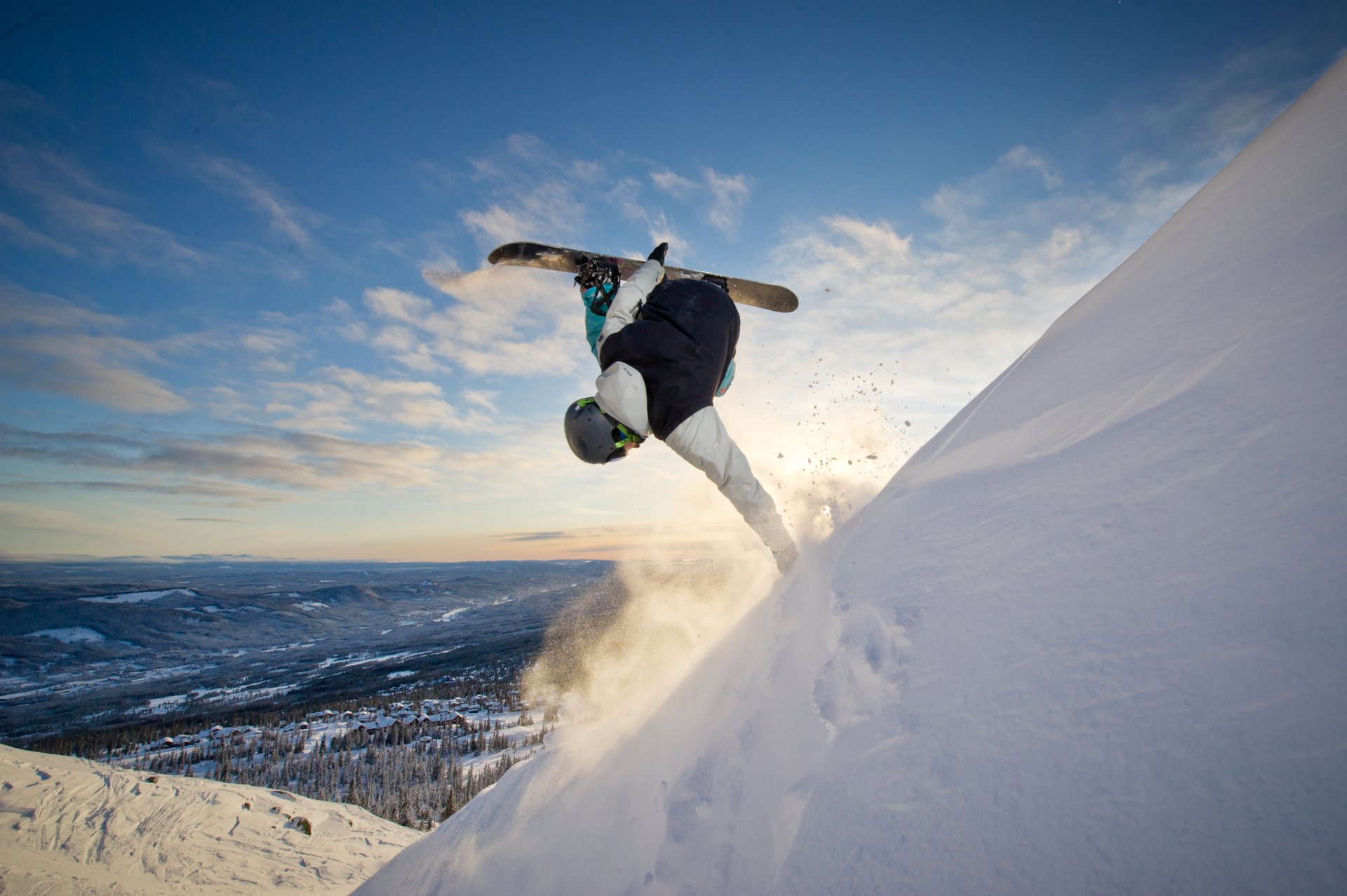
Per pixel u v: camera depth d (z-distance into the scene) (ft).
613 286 11.47
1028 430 7.10
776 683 6.63
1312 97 10.03
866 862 3.47
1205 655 3.06
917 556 6.10
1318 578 2.97
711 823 5.54
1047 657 3.77
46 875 29.30
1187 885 2.26
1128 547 4.11
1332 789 2.19
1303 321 4.83
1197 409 4.89
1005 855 2.90
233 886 32.60
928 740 3.92
